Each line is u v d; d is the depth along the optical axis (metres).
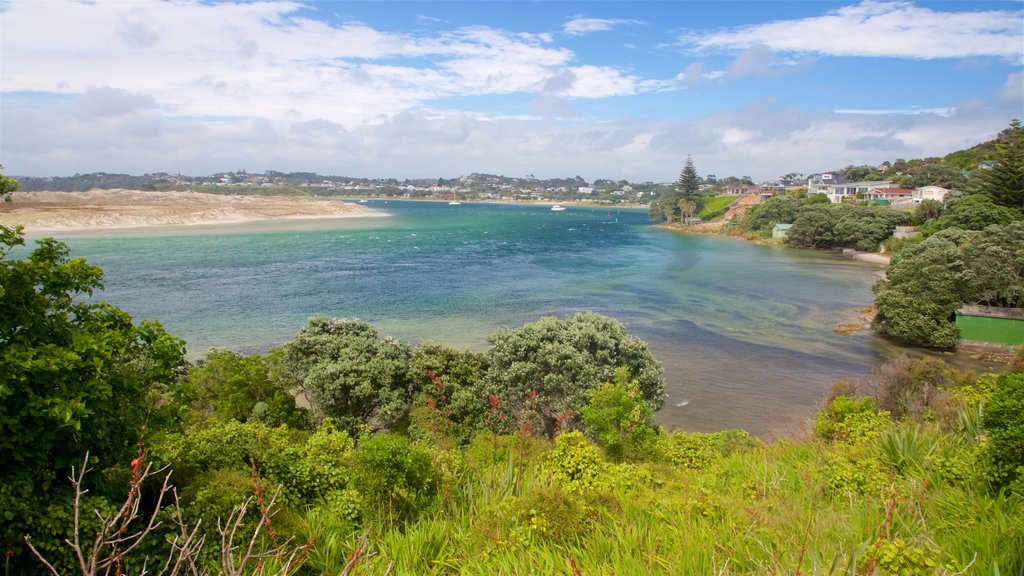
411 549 7.48
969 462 9.60
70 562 6.81
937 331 43.88
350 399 23.08
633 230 162.50
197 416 17.48
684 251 107.94
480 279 74.88
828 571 5.39
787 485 10.37
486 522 8.12
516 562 6.50
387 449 9.77
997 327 43.19
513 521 7.91
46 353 7.43
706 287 69.94
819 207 113.00
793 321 53.25
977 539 6.44
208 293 63.00
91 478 7.79
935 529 7.11
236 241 111.19
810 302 61.28
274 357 23.78
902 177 153.62
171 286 66.44
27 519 6.72
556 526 7.42
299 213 189.25
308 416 23.20
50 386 7.34
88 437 7.62
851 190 144.62
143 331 9.35
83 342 7.84
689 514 7.66
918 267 47.16
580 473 10.95
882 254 94.75
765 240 121.25
